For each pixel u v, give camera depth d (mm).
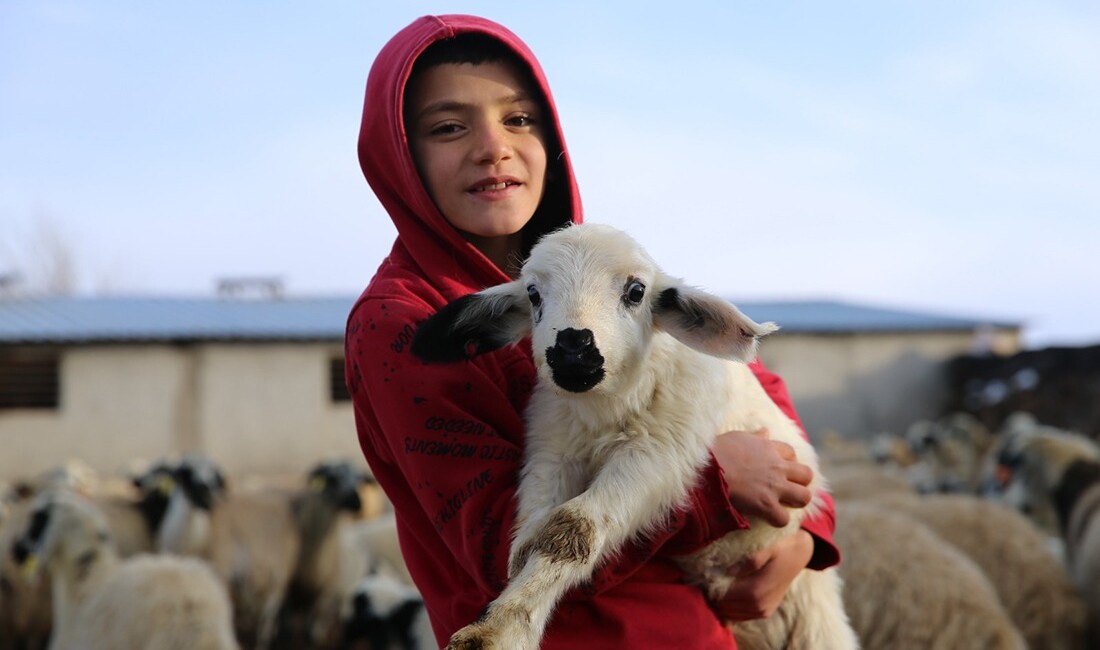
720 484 2465
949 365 26547
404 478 2641
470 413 2514
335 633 9508
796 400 25703
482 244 3020
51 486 12141
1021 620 5742
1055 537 8211
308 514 9828
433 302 2705
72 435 19594
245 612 9516
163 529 9539
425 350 2461
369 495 11445
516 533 2402
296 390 20812
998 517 6215
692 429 2555
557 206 3041
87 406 19719
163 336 20062
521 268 2975
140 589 5906
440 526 2418
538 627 2209
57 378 19859
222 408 20406
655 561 2529
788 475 2578
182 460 10016
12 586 9070
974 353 26250
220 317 22828
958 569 5027
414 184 2746
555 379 2473
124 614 5852
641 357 2557
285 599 9734
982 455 14508
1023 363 24406
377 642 7324
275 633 9656
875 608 4891
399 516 2654
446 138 2793
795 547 2668
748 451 2564
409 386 2479
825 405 25828
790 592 2941
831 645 2963
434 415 2453
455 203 2783
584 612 2357
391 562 9867
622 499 2396
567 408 2602
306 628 9703
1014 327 27328
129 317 22375
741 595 2604
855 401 25984
